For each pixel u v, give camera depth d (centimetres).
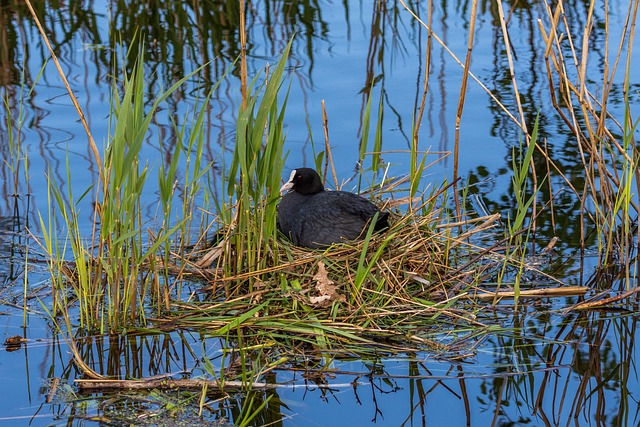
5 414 809
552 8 2106
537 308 1026
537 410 831
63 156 1407
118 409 821
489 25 2025
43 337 960
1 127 1485
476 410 829
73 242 969
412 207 1223
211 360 909
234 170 1003
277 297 1001
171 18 2067
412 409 828
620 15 2034
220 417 809
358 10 2138
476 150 1452
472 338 954
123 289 1043
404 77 1738
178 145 962
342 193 1147
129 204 948
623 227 1152
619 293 1060
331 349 923
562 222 1253
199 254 1152
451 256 1142
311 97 1633
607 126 1512
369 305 984
